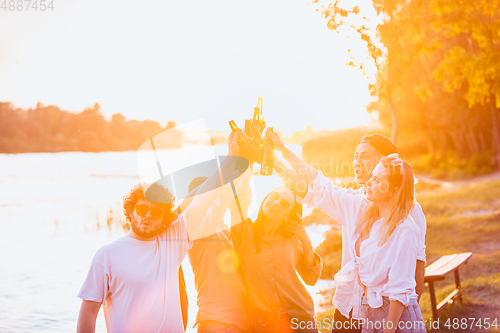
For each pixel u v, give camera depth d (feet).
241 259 8.53
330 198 8.49
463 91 86.07
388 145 8.74
